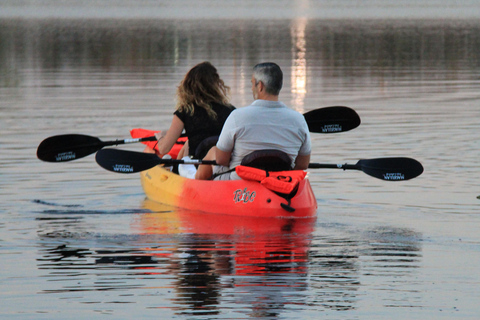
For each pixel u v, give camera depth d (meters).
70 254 18.39
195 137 25.34
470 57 99.12
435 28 177.38
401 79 73.00
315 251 18.59
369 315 14.21
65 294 15.40
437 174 29.55
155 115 48.88
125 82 71.12
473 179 28.55
